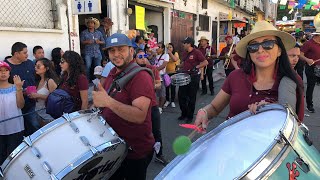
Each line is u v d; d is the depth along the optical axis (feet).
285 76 6.52
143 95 7.86
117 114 7.66
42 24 21.66
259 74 6.85
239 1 80.12
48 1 22.09
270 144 4.62
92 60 24.68
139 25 33.32
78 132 7.23
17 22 19.74
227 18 63.87
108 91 8.46
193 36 51.83
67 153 6.93
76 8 22.75
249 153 4.87
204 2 54.39
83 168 7.09
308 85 22.44
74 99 11.58
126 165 8.67
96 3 22.27
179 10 44.65
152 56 23.35
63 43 23.08
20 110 12.64
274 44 6.45
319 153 5.59
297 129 5.22
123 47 8.27
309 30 105.60
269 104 6.16
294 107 6.19
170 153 15.49
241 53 7.17
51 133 7.20
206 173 4.95
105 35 26.35
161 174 5.64
